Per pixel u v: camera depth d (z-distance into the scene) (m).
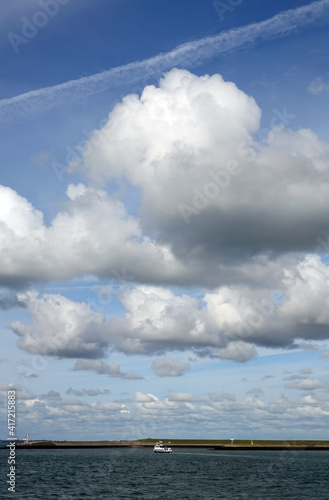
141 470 161.12
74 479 124.25
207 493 99.06
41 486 106.62
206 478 133.12
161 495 94.69
